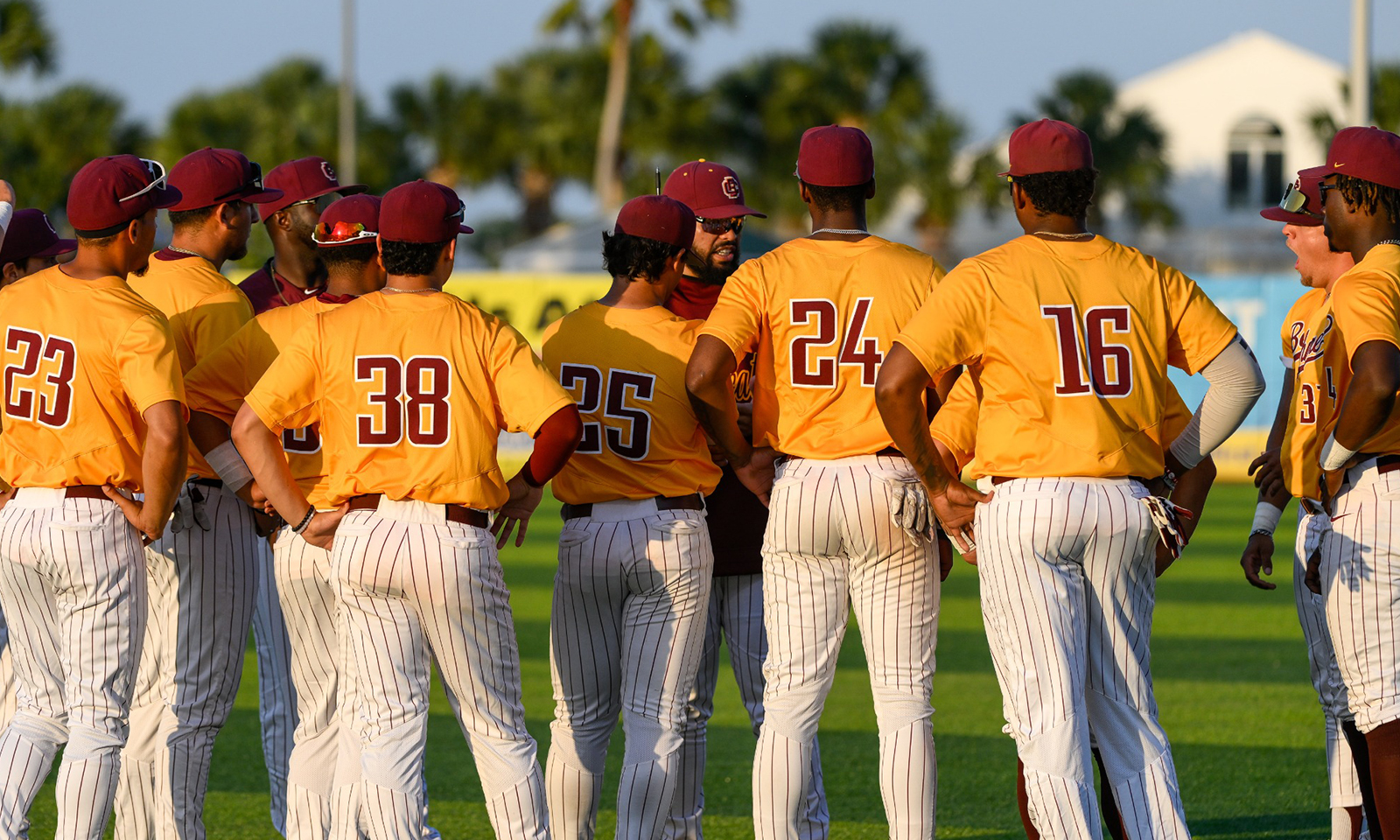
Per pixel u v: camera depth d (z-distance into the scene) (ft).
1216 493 228.02
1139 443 47.09
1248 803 67.62
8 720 61.26
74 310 50.78
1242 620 120.37
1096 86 421.59
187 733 55.67
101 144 395.96
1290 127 502.38
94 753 50.29
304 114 442.91
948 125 431.84
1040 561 46.78
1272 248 346.33
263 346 53.88
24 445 51.16
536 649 109.91
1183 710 86.94
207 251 58.49
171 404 49.85
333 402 49.85
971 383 52.90
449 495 48.91
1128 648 47.93
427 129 486.79
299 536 53.93
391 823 48.47
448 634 49.42
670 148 458.91
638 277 54.19
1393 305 48.39
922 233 364.17
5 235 62.44
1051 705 46.55
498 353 49.96
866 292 51.49
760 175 452.76
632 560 52.95
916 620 52.08
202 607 55.72
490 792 50.96
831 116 440.45
